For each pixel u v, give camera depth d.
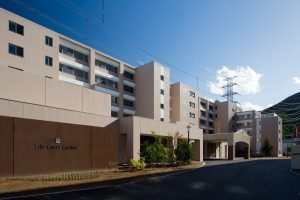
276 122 91.00
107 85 51.88
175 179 21.62
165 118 58.03
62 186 16.66
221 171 29.16
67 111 27.06
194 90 73.69
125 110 55.00
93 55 48.66
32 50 38.56
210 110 93.56
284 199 14.29
